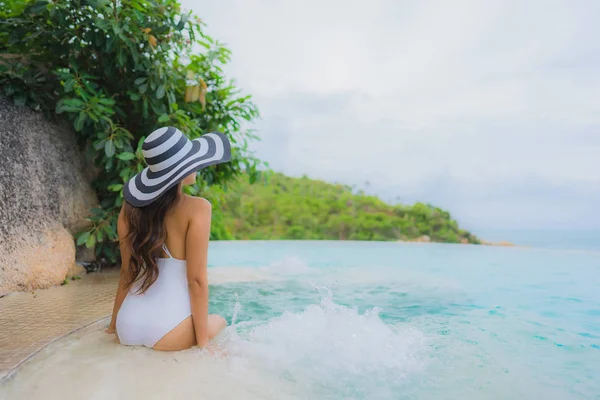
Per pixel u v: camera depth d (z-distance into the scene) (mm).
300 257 7434
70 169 4461
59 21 3812
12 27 4129
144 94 4430
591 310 3521
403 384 1939
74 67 4008
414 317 3238
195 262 2223
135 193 2275
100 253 4855
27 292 3570
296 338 2451
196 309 2246
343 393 1824
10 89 3766
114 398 1662
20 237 3654
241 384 1854
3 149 3633
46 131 4180
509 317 3268
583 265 6625
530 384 1974
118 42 4152
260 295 3914
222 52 5293
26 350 2119
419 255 7941
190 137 4617
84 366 1979
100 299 3318
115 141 4102
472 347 2498
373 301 3807
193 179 2391
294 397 1758
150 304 2240
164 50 4402
